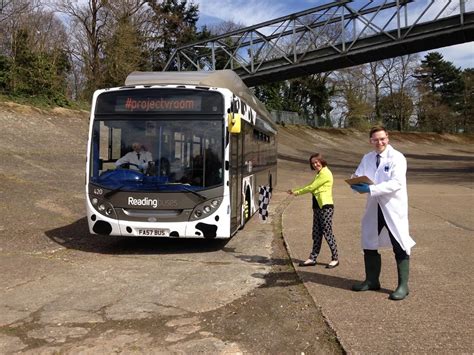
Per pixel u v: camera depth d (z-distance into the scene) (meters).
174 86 8.79
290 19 41.56
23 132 23.17
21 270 7.51
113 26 38.84
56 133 24.84
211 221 8.45
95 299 6.06
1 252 8.66
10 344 4.65
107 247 9.43
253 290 6.42
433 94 87.19
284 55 41.53
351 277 6.80
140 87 8.84
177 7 53.53
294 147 52.22
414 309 5.32
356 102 73.06
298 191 7.55
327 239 7.43
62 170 18.86
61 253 8.81
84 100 36.25
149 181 8.49
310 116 69.19
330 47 40.03
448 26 35.59
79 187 16.56
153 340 4.73
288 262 8.04
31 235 10.20
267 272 7.42
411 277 6.62
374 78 81.19
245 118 10.72
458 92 92.12
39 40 33.91
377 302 5.59
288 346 4.57
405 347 4.32
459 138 84.75
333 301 5.68
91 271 7.52
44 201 13.90
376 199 5.84
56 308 5.71
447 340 4.46
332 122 73.88
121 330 5.00
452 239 9.27
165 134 8.66
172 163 8.56
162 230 8.44
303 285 6.50
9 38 31.05
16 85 28.19
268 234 10.81
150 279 7.04
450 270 6.98
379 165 5.67
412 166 43.84
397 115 82.75
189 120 8.67
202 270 7.58
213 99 8.74
